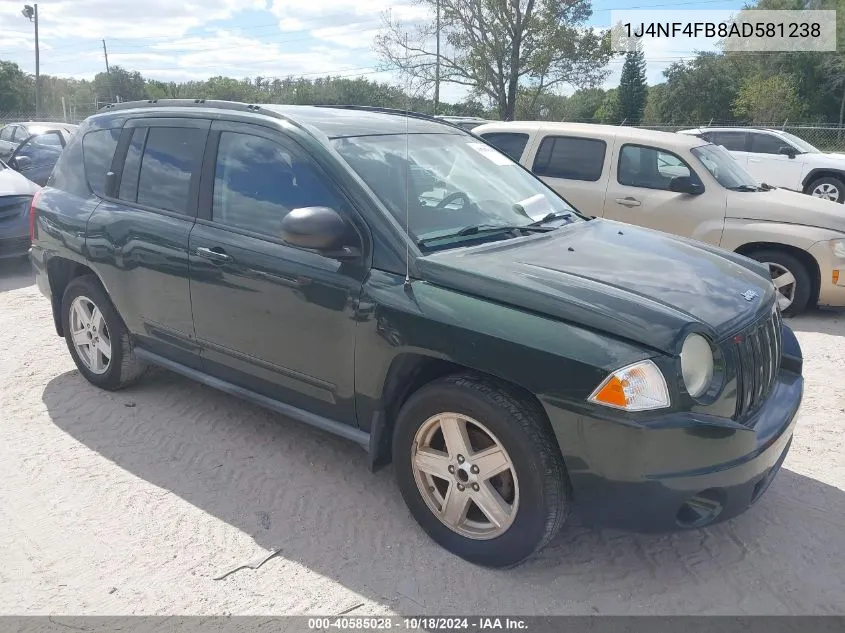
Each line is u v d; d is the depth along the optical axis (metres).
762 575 3.07
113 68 59.53
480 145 4.40
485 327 2.85
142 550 3.17
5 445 4.12
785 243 6.98
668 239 3.92
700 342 2.75
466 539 3.09
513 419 2.80
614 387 2.61
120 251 4.29
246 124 3.85
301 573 3.04
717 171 7.55
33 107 59.69
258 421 4.45
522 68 35.34
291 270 3.43
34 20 42.28
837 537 3.34
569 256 3.33
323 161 3.46
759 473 2.85
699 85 49.25
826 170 14.02
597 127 8.24
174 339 4.17
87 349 4.91
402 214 3.34
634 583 3.01
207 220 3.90
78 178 4.80
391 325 3.09
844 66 44.53
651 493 2.66
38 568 3.04
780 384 3.32
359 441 3.39
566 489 2.86
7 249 8.34
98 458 3.98
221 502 3.56
